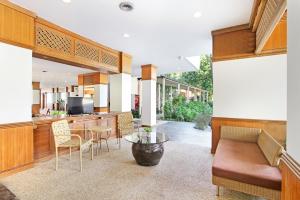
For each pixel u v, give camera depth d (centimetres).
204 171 293
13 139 281
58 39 369
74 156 371
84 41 430
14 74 284
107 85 879
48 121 362
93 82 857
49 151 363
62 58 376
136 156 319
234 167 214
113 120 547
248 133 335
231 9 300
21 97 293
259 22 297
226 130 354
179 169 301
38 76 968
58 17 331
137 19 338
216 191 231
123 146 453
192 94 1614
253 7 285
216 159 240
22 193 224
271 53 333
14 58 285
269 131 336
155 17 330
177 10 304
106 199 212
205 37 427
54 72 834
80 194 222
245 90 356
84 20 343
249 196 220
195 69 866
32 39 310
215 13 314
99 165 318
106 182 254
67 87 1554
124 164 324
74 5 290
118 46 500
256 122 346
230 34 370
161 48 515
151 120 747
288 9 132
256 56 345
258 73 344
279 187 183
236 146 300
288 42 131
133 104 1174
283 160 138
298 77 114
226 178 211
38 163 328
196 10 304
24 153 296
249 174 198
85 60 432
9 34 276
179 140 522
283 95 326
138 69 872
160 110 1205
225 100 374
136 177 270
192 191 231
